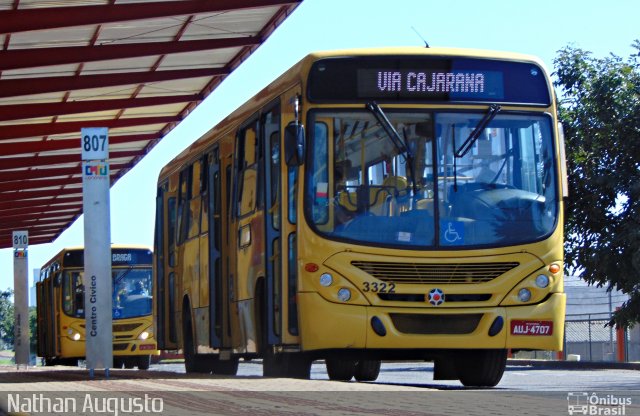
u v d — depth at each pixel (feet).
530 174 52.01
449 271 50.49
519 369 102.73
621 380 71.10
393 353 52.90
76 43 120.98
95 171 50.01
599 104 109.60
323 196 50.42
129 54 123.13
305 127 50.75
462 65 52.16
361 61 51.55
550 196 51.98
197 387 31.83
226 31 123.75
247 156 59.52
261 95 57.93
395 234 50.42
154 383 35.22
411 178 50.98
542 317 50.98
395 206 50.67
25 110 149.59
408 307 50.19
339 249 50.03
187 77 139.44
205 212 69.26
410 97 51.67
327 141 50.75
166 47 124.06
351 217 50.37
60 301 142.00
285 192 52.08
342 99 51.21
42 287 169.68
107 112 165.27
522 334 50.78
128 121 171.12
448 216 50.80
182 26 118.73
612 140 108.99
